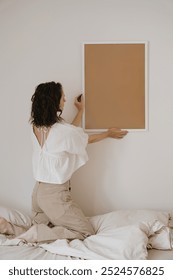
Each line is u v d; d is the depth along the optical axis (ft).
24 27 8.89
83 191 9.20
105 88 8.96
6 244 7.32
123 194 9.22
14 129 9.11
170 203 9.21
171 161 9.17
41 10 8.86
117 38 8.93
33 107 7.86
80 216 7.87
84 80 8.93
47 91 7.76
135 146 9.12
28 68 8.96
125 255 6.45
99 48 8.87
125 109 9.01
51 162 7.75
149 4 8.87
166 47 8.93
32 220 8.66
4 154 9.18
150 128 9.09
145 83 8.96
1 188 9.23
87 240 7.14
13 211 8.70
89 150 9.14
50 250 6.96
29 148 9.15
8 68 8.96
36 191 8.05
